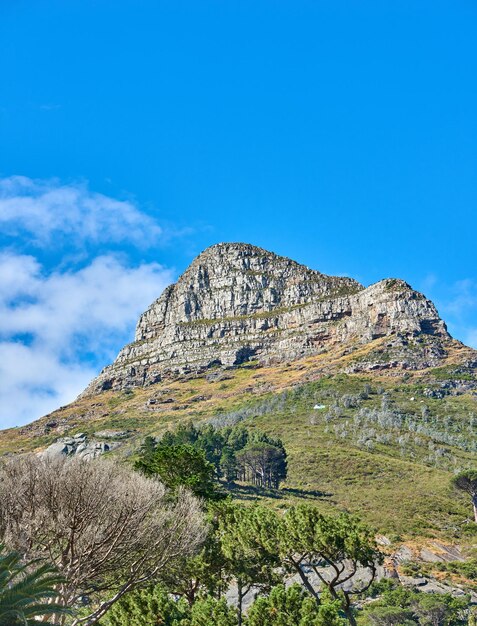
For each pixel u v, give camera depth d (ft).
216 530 115.96
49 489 88.79
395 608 174.81
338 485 325.21
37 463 94.84
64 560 87.76
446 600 183.42
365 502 294.25
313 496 309.63
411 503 289.12
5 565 49.65
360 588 188.96
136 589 100.42
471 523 264.72
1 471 91.66
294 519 106.42
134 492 95.09
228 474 339.77
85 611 101.30
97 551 90.68
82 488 89.30
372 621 170.09
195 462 136.15
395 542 238.68
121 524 91.50
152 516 97.91
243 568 110.22
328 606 84.02
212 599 93.35
